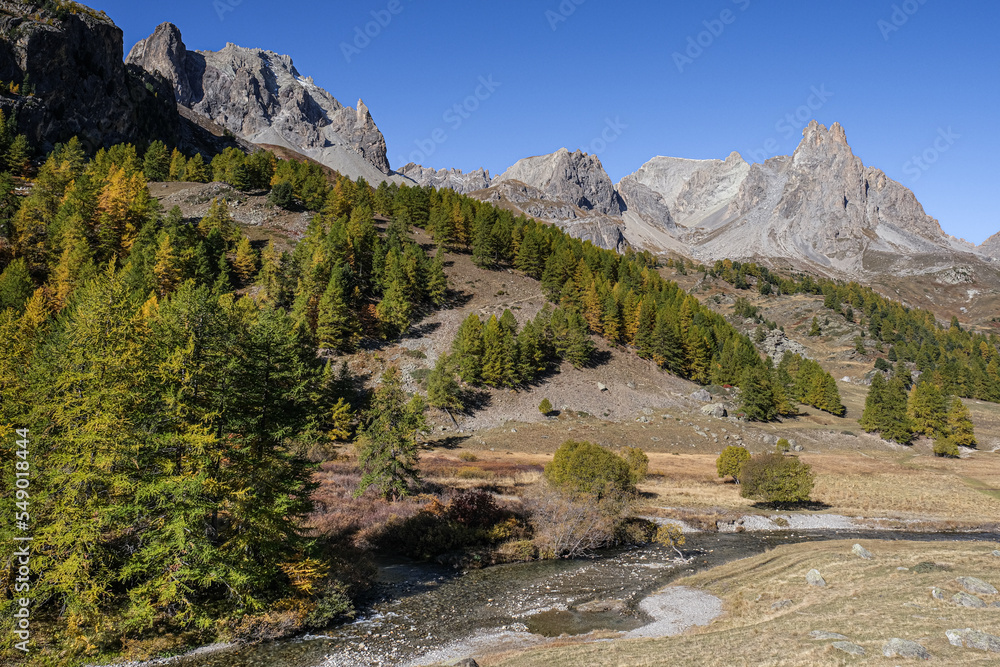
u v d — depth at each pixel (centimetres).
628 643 1742
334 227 11156
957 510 4941
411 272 10800
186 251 8762
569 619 2253
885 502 5162
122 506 1883
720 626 1975
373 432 4194
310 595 2308
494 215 16050
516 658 1683
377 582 2770
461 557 3200
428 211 16188
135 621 1892
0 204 9100
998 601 1777
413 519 3606
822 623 1702
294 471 2430
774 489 4900
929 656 1302
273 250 10344
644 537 3825
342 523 3516
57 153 12612
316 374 6450
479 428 8094
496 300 12075
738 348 12106
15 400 2111
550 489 4119
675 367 11331
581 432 8169
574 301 11931
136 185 10331
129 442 1936
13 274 6975
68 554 1870
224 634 1994
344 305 9175
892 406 9506
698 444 8338
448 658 1859
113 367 1983
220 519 2319
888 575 2261
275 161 16512
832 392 11694
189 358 2089
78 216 8419
